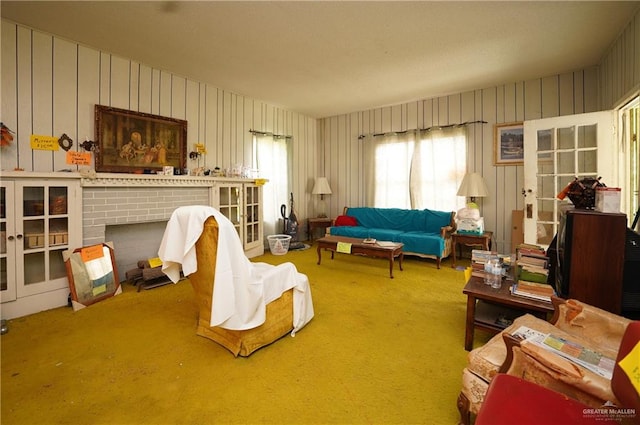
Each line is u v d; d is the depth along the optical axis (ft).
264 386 5.26
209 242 5.85
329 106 17.35
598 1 7.70
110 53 10.62
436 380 5.42
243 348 6.13
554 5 7.89
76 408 4.71
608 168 10.25
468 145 14.83
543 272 6.16
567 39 9.72
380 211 16.66
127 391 5.11
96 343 6.68
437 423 4.43
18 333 7.11
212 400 4.91
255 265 7.46
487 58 11.09
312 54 10.75
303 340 6.84
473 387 4.09
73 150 9.85
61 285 8.80
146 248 12.14
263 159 16.57
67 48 9.71
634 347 2.70
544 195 11.69
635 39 8.20
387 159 17.25
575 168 10.92
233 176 14.52
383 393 5.08
